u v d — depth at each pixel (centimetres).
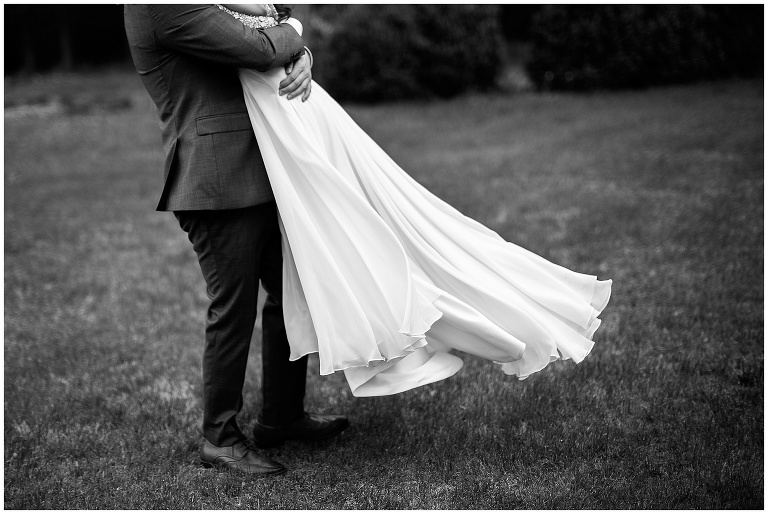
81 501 251
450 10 1139
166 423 303
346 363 232
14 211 701
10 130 1160
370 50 1122
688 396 299
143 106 1305
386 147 835
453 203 595
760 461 251
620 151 730
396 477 259
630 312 382
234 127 234
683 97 962
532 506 237
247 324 251
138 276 504
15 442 291
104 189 772
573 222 530
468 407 300
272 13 250
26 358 377
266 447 282
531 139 824
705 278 413
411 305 229
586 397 300
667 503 232
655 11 1072
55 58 2125
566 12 1097
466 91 1152
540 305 246
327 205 230
